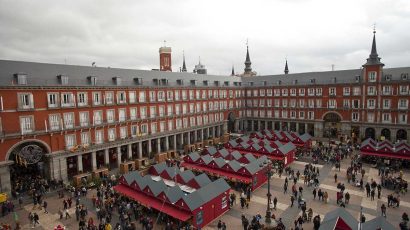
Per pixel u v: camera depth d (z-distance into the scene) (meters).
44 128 41.97
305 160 53.56
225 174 40.72
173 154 58.47
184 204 28.36
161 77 65.88
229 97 84.69
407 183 38.00
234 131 88.62
